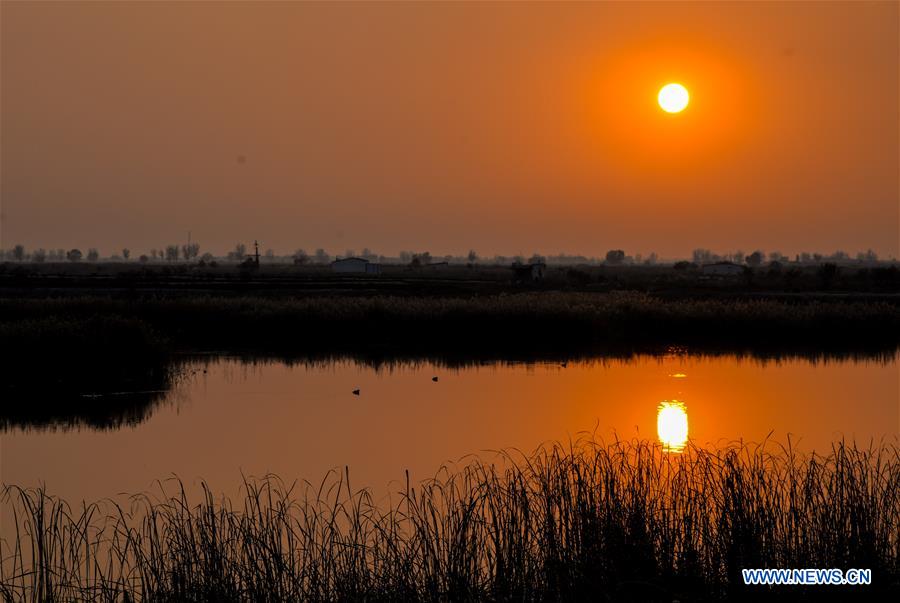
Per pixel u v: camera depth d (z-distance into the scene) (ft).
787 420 129.80
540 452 105.60
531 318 240.94
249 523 63.36
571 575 59.11
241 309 255.91
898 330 248.93
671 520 63.93
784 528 63.05
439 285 426.10
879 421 128.26
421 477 95.25
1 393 154.20
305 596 57.26
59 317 213.05
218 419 133.69
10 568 67.62
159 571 58.49
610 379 174.29
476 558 59.00
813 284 514.68
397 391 159.94
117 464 106.32
